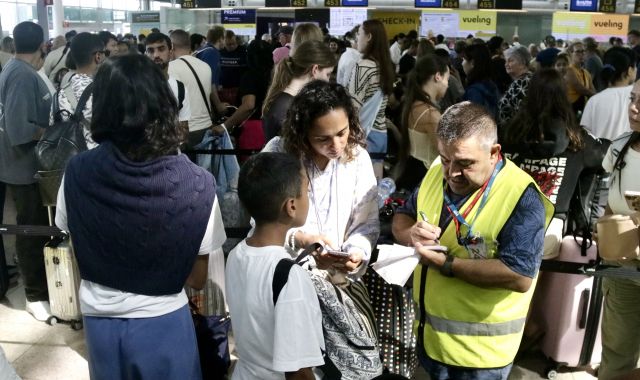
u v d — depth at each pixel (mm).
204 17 18625
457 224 1823
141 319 1778
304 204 1706
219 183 4090
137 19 17172
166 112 1698
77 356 3311
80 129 3254
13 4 18484
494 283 1752
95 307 1786
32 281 3725
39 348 3387
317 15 15266
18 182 3660
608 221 2023
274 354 1560
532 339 3170
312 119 1948
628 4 14414
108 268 1753
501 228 1763
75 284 3516
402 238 2059
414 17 16297
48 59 6246
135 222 1696
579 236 2938
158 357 1791
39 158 3285
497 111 5012
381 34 4465
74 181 1747
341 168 2088
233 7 13430
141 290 1759
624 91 4148
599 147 2812
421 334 1993
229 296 1714
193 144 4812
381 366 1923
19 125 3518
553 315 3076
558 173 2768
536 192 1757
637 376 1515
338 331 1856
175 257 1749
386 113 5270
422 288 1970
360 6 12742
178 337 1825
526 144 2764
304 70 3080
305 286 1601
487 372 1889
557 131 2703
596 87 8078
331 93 1978
